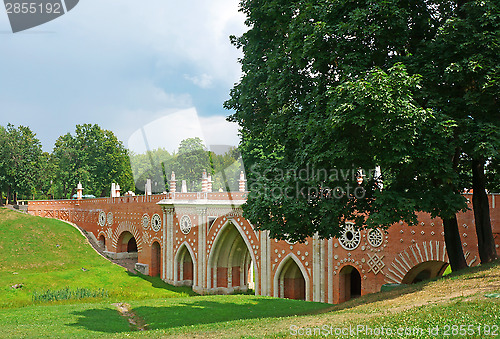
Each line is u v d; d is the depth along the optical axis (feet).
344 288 89.97
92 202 177.68
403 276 79.00
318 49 46.83
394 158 40.81
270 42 59.88
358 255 85.81
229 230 118.52
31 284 119.14
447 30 44.04
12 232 159.12
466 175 61.36
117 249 161.79
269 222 52.08
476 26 44.62
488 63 42.86
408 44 51.08
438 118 41.98
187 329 46.09
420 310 34.22
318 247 92.17
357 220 51.39
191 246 128.06
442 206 45.88
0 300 104.12
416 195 45.47
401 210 43.14
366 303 48.83
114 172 219.00
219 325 47.16
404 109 39.17
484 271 49.08
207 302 78.69
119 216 160.76
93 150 223.71
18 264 137.80
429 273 90.68
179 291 126.31
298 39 49.44
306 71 54.13
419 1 49.75
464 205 45.24
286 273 103.86
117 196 164.66
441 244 74.28
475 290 39.81
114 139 226.79
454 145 43.73
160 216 140.36
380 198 44.01
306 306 69.51
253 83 59.52
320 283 91.30
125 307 79.87
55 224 174.29
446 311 31.78
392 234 81.20
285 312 62.75
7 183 201.16
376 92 38.52
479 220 56.49
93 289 120.98
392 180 47.75
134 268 151.33
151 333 44.78
